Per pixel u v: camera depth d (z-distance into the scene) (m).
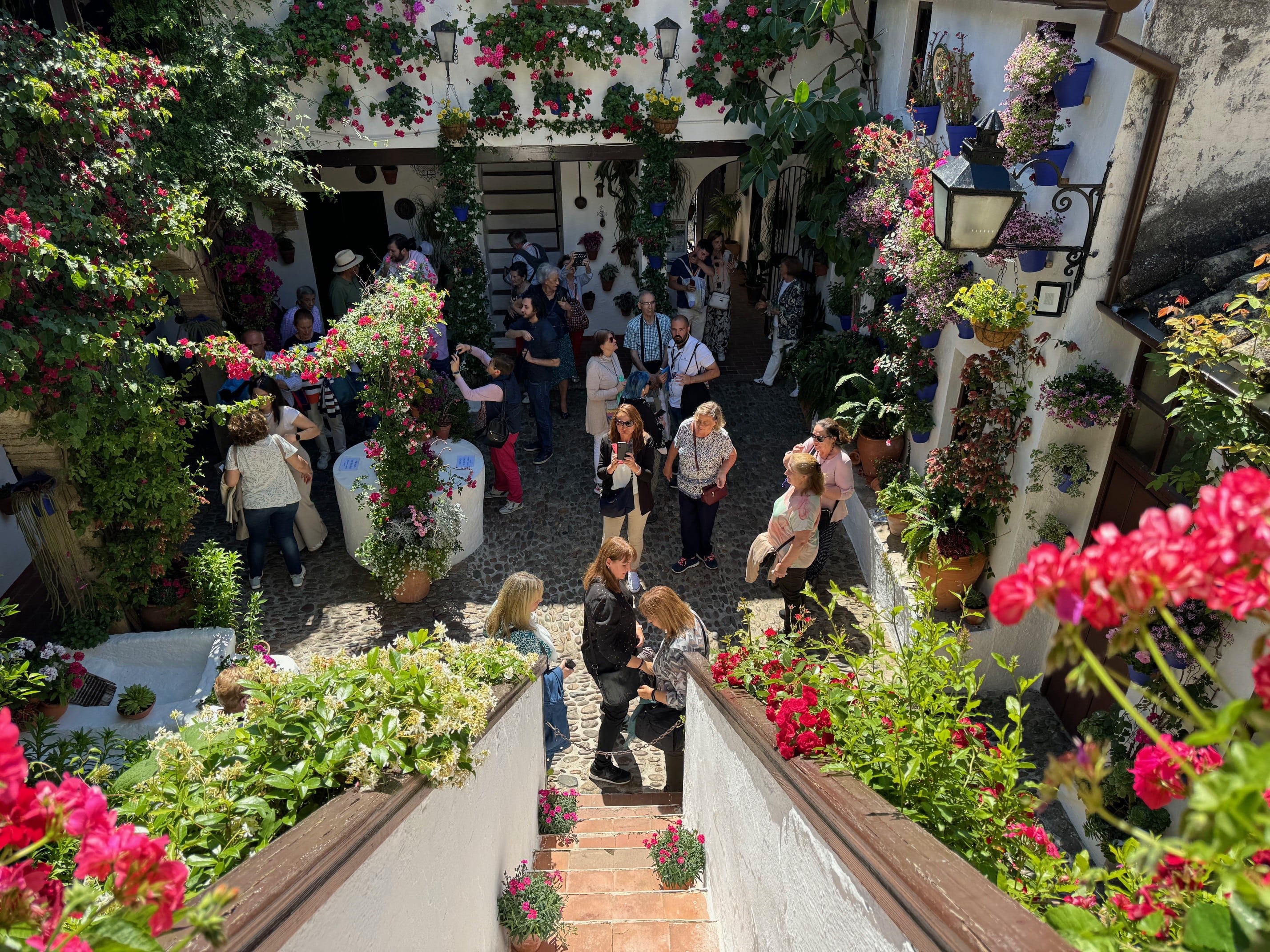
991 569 7.15
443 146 10.74
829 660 3.61
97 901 1.42
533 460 10.61
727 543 9.12
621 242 13.22
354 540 8.82
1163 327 5.05
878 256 9.83
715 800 4.49
